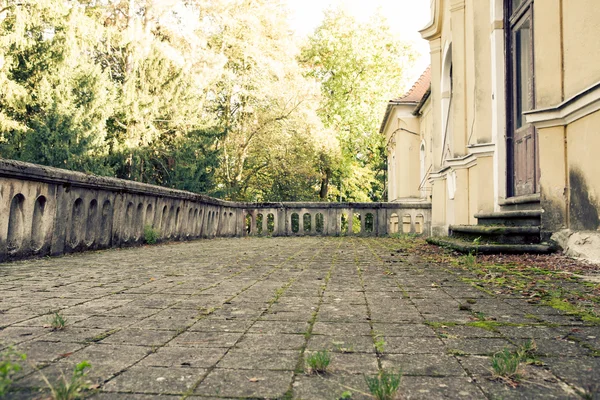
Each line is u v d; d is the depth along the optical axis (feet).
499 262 17.46
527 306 9.80
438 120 41.50
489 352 6.59
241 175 81.46
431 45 42.47
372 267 17.03
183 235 35.37
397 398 4.97
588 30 17.42
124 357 6.38
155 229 30.01
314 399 4.97
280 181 83.92
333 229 49.42
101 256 21.13
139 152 49.11
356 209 49.19
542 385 5.34
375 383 5.14
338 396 5.04
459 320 8.54
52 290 11.78
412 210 48.62
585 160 17.54
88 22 47.32
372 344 7.00
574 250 17.71
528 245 19.19
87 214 22.94
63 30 44.09
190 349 6.75
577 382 5.43
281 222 49.75
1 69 41.27
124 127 50.16
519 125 26.23
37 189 19.10
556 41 19.12
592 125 17.02
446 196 39.81
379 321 8.47
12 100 41.55
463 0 32.81
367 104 100.58
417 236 46.42
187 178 51.65
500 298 10.72
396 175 84.94
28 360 6.22
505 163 26.86
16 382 5.41
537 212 20.31
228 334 7.59
